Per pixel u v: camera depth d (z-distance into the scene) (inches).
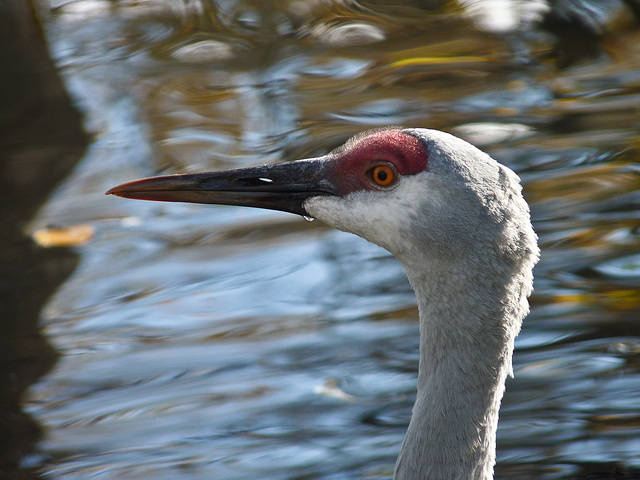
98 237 474.3
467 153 216.4
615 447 324.8
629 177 484.1
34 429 349.1
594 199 468.4
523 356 374.3
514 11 695.7
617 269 417.7
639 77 598.5
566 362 369.1
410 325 398.6
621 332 382.3
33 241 470.6
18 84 633.0
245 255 453.4
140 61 661.9
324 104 592.4
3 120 593.9
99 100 613.6
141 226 485.1
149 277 439.5
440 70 630.5
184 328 404.2
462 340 221.3
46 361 386.9
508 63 633.0
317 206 238.1
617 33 660.1
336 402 358.0
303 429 344.2
